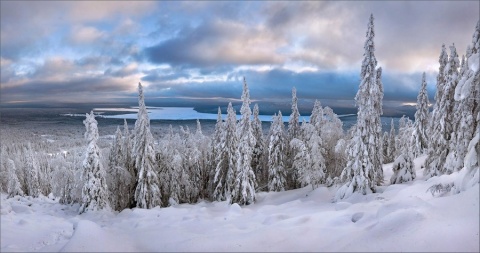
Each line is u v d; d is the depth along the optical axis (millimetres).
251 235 10312
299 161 32812
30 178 48250
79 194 28609
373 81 22719
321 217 12961
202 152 40875
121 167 30797
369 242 8438
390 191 21359
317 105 35812
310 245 9141
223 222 15797
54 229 13898
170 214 22891
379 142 25438
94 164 26359
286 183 36656
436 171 24609
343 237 9250
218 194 34219
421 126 38969
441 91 27734
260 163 39688
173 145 35375
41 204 29781
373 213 11531
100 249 8844
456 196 9742
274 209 22688
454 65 24516
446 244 7539
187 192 35094
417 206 10141
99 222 22250
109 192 29875
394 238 8273
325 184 33500
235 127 33219
